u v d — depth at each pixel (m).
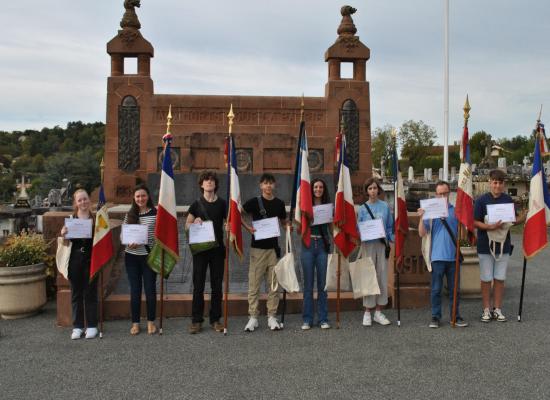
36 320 8.00
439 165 71.88
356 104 15.77
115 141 15.33
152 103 15.34
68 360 5.96
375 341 6.57
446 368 5.58
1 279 7.91
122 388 5.12
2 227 19.80
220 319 7.77
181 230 10.89
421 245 8.38
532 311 8.13
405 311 8.20
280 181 13.68
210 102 15.40
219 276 7.08
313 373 5.47
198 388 5.10
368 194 7.44
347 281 8.57
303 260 7.18
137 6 15.57
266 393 4.96
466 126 7.42
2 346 6.55
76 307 6.89
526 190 31.97
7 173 91.94
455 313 7.24
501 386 5.08
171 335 6.93
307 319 7.15
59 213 9.32
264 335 6.88
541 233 7.36
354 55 15.76
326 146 15.13
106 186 15.31
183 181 13.79
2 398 4.91
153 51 15.58
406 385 5.12
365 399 4.80
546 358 5.87
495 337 6.70
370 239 7.13
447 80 18.03
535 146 7.54
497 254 7.43
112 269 9.12
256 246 7.19
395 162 7.67
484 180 30.25
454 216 7.33
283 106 15.54
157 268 6.95
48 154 127.88
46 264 9.11
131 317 7.65
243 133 15.25
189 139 14.65
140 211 7.19
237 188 7.15
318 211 7.11
